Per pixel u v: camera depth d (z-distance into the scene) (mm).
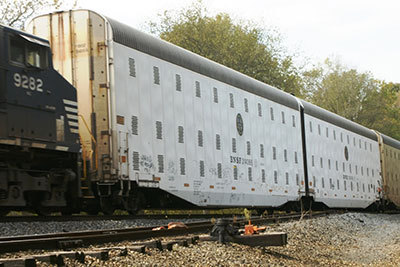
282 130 25844
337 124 33469
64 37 15828
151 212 25047
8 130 11844
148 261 8422
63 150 13352
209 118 19953
